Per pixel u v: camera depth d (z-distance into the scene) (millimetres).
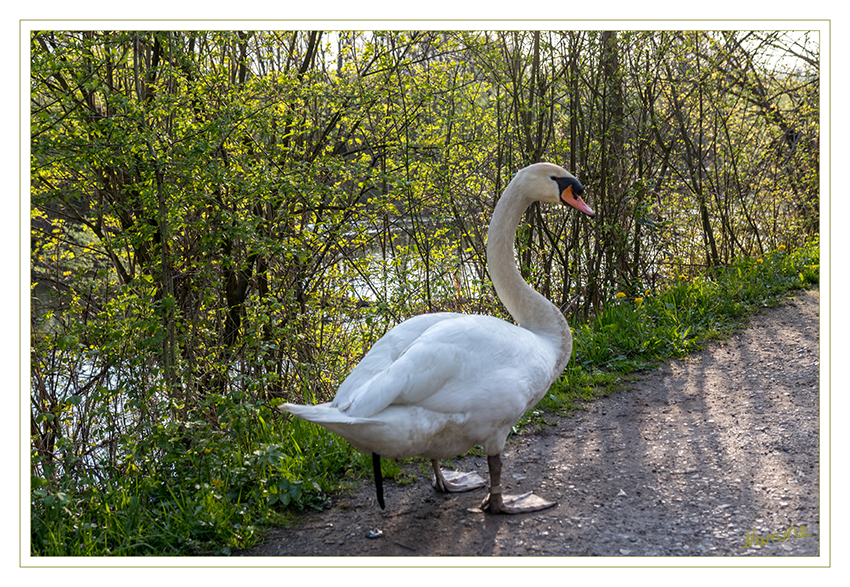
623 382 5719
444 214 7449
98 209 6094
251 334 5398
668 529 3369
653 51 8250
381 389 3006
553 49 7465
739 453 4203
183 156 5148
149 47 5758
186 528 3516
